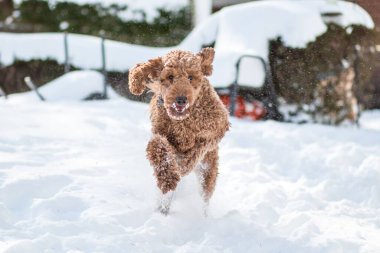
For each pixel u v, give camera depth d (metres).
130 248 3.96
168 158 4.51
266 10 9.85
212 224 4.47
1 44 13.54
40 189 4.94
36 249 3.77
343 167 6.55
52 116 8.76
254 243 4.17
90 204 4.68
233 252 4.06
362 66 10.26
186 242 4.26
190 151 4.58
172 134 4.55
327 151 7.25
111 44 12.77
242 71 9.54
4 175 5.18
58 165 5.80
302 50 9.44
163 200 4.66
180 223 4.50
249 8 10.11
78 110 9.59
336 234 4.46
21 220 4.32
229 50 9.73
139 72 4.57
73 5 16.47
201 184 4.90
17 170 5.43
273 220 4.89
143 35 16.00
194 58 4.48
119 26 16.16
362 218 5.11
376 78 13.16
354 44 9.93
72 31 16.50
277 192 5.57
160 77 4.50
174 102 4.28
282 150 7.28
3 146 6.41
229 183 5.89
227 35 10.11
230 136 7.80
